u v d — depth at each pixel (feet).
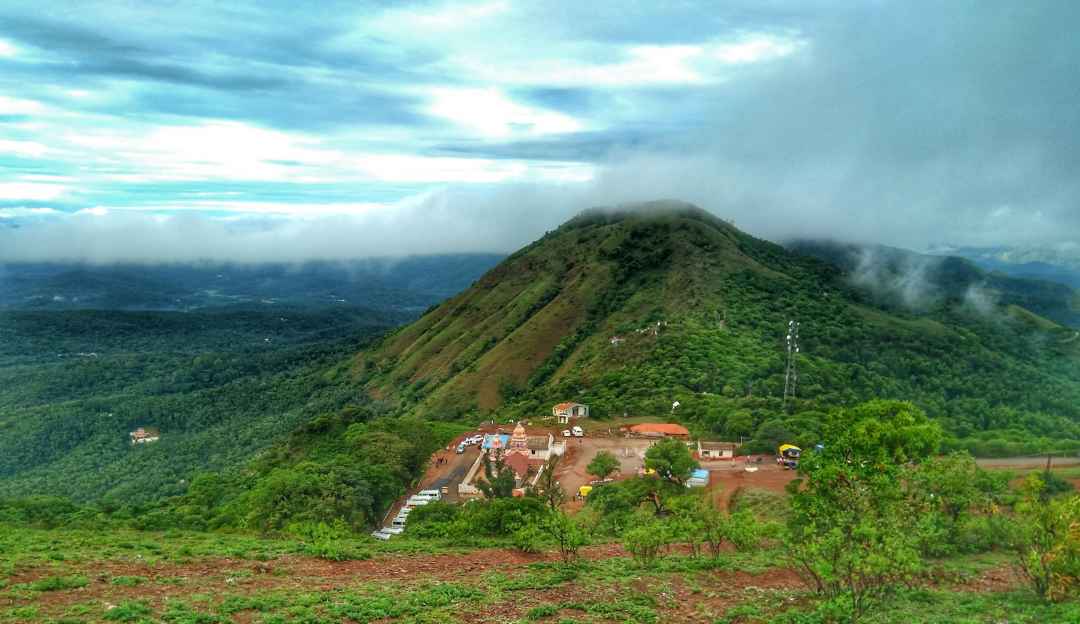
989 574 101.30
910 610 79.71
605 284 648.79
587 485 247.29
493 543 134.62
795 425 293.43
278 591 85.76
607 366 445.78
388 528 224.74
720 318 492.13
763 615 77.87
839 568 69.05
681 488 213.05
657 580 97.40
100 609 73.36
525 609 81.20
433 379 607.37
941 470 111.14
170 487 464.24
